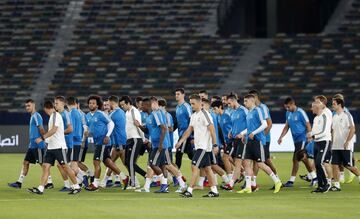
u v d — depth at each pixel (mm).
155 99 69125
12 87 166500
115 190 72375
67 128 71750
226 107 85062
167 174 75938
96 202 60500
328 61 170250
